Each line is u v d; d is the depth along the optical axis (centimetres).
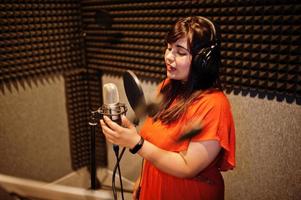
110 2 215
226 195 184
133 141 92
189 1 166
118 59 221
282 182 155
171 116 104
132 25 204
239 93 160
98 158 266
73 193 65
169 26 180
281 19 134
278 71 141
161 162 94
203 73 98
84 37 242
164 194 111
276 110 148
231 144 100
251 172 168
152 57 196
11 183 67
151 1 188
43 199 65
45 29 215
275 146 153
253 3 141
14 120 210
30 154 226
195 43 93
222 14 155
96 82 245
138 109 111
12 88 205
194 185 107
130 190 231
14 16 194
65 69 237
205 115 95
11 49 196
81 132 260
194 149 93
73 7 231
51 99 231
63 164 254
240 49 151
